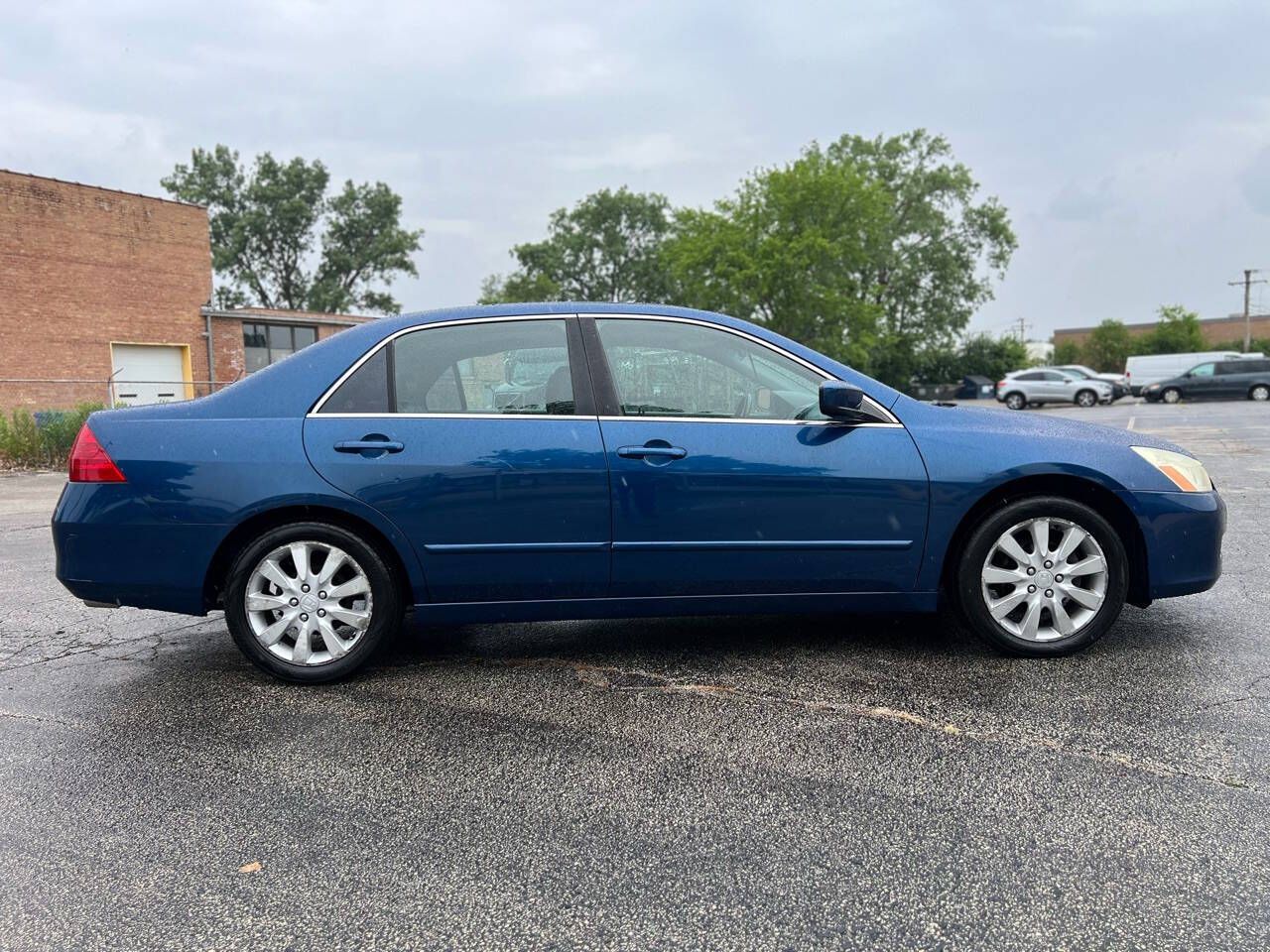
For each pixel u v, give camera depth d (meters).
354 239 56.50
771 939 1.93
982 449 3.61
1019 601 3.68
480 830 2.43
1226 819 2.39
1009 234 53.91
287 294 56.75
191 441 3.49
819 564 3.60
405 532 3.49
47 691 3.61
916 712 3.19
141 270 27.28
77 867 2.27
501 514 3.50
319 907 2.08
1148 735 2.94
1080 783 2.61
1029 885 2.11
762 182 43.47
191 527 3.46
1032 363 77.62
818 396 3.68
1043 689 3.38
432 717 3.26
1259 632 4.05
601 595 3.61
